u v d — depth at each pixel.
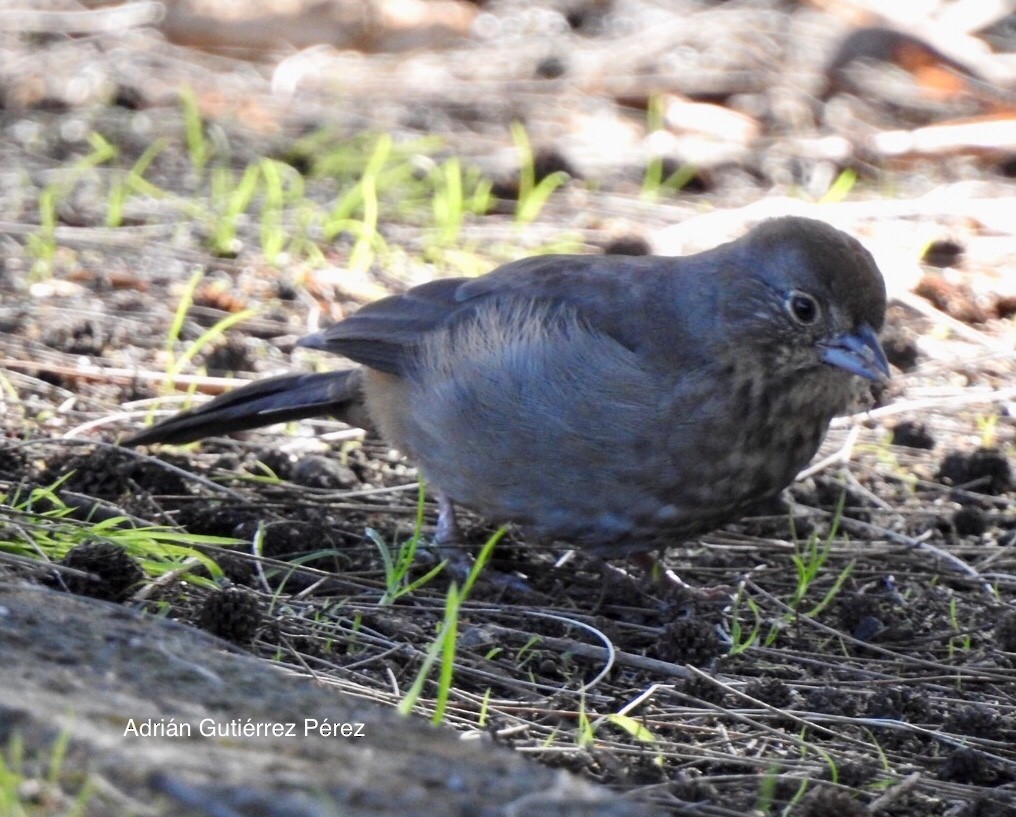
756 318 9.90
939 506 12.31
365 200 16.72
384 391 11.28
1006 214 17.53
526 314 10.43
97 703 6.56
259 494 11.69
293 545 10.90
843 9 22.58
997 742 8.79
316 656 9.34
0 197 16.66
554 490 10.34
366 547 10.98
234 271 15.45
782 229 10.00
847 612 10.38
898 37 21.14
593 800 6.14
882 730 8.87
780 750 8.60
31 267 15.12
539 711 8.77
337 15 21.75
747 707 9.12
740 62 21.41
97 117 18.98
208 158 18.05
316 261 15.73
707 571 11.20
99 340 13.77
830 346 9.87
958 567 11.27
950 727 8.96
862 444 13.22
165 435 11.80
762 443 10.11
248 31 21.47
